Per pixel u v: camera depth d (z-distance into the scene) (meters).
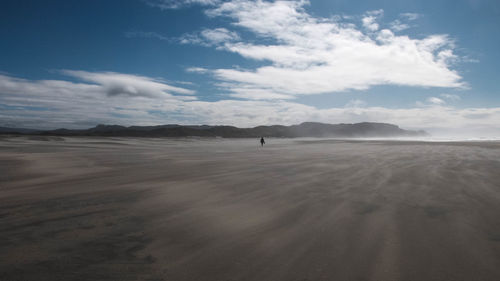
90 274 2.64
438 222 4.11
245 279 2.56
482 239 3.46
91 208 5.00
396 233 3.69
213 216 4.52
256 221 4.26
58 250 3.18
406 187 6.70
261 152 20.88
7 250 3.17
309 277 2.60
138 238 3.57
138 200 5.60
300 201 5.46
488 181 7.37
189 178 8.30
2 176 8.82
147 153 19.30
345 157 15.19
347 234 3.67
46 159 14.16
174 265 2.84
